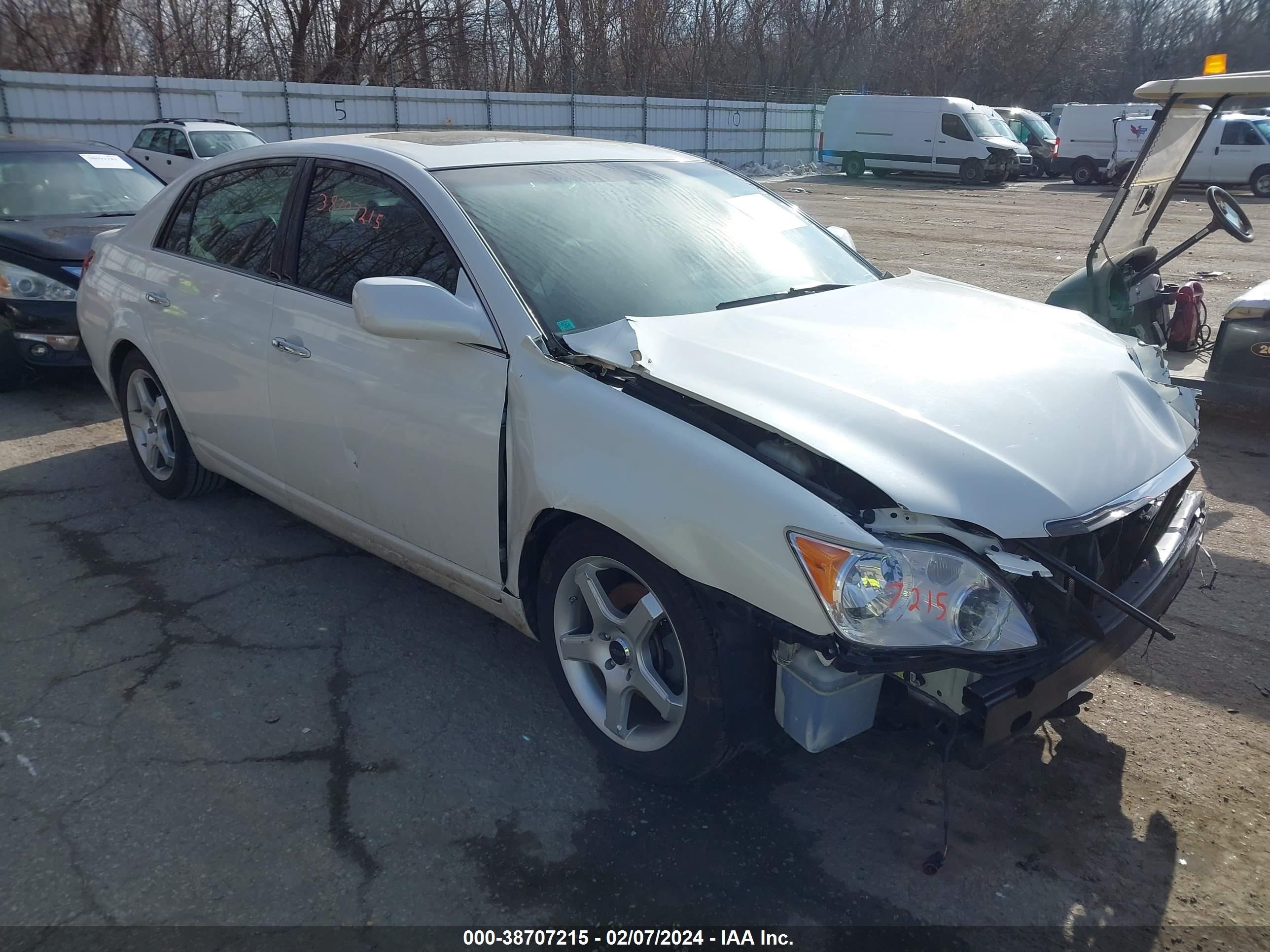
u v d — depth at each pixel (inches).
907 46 1788.9
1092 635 87.3
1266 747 116.7
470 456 113.9
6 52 949.2
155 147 650.2
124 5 1004.6
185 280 161.9
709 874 96.8
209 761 112.4
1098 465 94.7
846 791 109.3
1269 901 93.9
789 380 98.3
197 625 142.3
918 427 91.6
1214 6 2267.5
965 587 84.0
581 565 106.6
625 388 102.6
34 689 126.0
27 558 163.0
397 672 131.3
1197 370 235.0
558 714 122.9
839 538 84.3
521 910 92.1
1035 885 95.9
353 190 135.9
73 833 100.7
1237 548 172.4
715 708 96.3
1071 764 113.7
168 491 184.7
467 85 1204.5
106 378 191.5
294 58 1106.1
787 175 1221.1
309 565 161.9
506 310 112.3
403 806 105.5
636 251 127.3
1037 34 1836.9
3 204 273.9
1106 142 1060.5
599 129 1124.5
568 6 1365.7
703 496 91.6
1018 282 447.2
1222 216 204.4
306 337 135.6
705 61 1576.0
